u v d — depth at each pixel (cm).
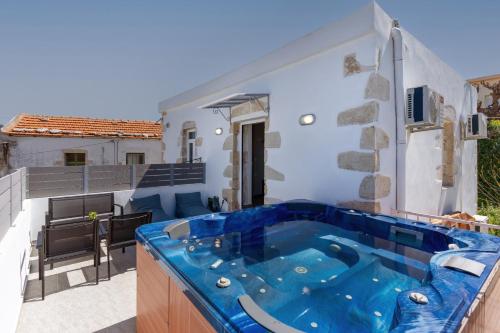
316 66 388
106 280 314
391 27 353
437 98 358
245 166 589
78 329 225
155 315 188
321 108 381
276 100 456
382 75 331
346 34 340
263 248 303
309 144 400
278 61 443
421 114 332
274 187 462
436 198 445
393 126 351
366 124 325
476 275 151
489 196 673
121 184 537
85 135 947
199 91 664
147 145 1095
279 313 181
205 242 306
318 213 359
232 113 564
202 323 129
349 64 344
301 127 412
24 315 243
